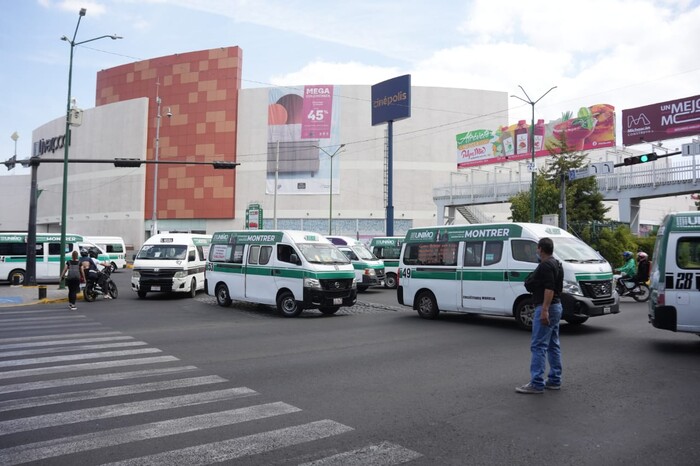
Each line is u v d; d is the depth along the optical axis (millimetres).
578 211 32250
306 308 14508
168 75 62062
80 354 8812
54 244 26594
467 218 47188
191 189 60438
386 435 4852
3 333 11133
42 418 5309
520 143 49156
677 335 10875
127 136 63062
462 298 13125
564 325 12352
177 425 5105
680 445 4594
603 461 4246
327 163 58344
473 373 7434
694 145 22016
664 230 9547
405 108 36781
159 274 18719
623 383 6820
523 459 4289
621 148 39125
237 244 16516
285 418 5348
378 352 9078
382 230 58031
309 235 15461
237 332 11438
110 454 4367
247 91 59969
